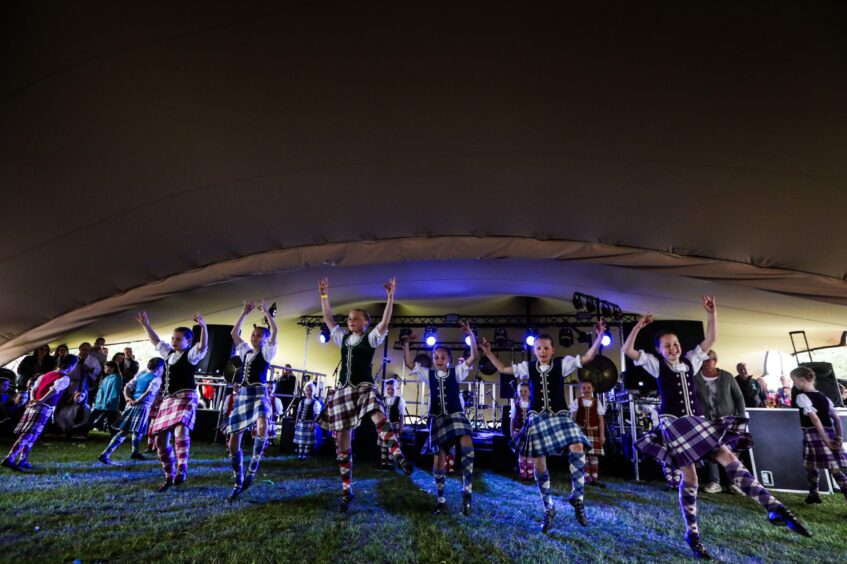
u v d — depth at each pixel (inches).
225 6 111.2
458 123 146.9
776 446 234.8
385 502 147.1
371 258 234.8
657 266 207.6
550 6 107.1
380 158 165.0
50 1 109.0
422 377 166.6
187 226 198.2
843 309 278.7
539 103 135.8
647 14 104.7
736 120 127.0
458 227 210.7
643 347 332.2
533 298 526.0
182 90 134.6
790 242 170.2
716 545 111.8
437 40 118.8
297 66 127.2
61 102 135.4
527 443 132.3
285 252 227.6
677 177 154.9
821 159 131.8
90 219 181.2
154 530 99.1
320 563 83.4
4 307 217.6
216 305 380.8
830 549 111.3
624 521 135.4
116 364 314.7
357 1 109.6
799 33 100.6
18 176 156.9
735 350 432.1
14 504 114.9
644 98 127.2
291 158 163.8
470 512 137.6
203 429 388.2
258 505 131.0
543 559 92.4
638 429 298.0
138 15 113.5
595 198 176.6
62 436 303.4
